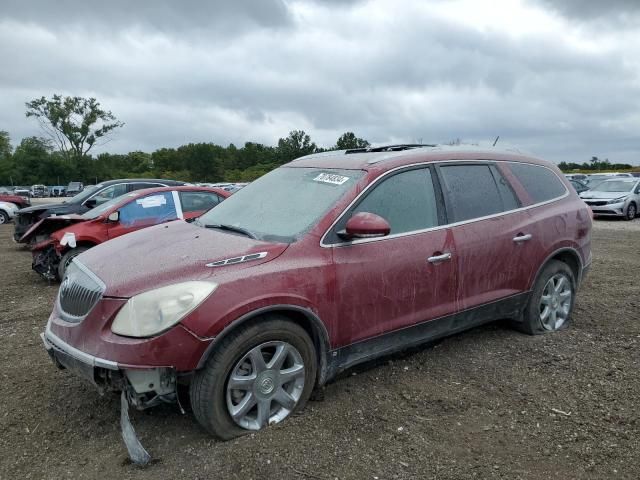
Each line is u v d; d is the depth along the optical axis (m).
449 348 4.79
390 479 2.91
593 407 3.68
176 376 3.15
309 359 3.53
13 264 10.78
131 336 3.02
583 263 5.41
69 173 92.06
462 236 4.30
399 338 4.01
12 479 3.00
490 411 3.65
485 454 3.14
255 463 3.04
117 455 3.21
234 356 3.18
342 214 3.75
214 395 3.15
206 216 4.53
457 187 4.45
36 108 88.25
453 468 3.00
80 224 8.44
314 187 4.11
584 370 4.29
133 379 3.07
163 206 9.07
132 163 127.69
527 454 3.13
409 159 4.25
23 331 5.78
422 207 4.17
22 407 3.85
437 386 4.03
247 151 121.31
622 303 6.34
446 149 4.62
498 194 4.72
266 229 3.82
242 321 3.18
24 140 98.81
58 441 3.39
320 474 2.95
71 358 3.23
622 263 9.30
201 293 3.10
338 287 3.60
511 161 5.01
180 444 3.28
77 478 2.99
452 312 4.28
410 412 3.64
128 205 8.81
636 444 3.20
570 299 5.35
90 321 3.17
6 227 21.08
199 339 3.05
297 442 3.24
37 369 4.58
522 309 4.94
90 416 3.69
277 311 3.39
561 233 5.08
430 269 4.09
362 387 4.01
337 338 3.65
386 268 3.84
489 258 4.48
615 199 19.33
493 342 4.92
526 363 4.44
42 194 68.62
